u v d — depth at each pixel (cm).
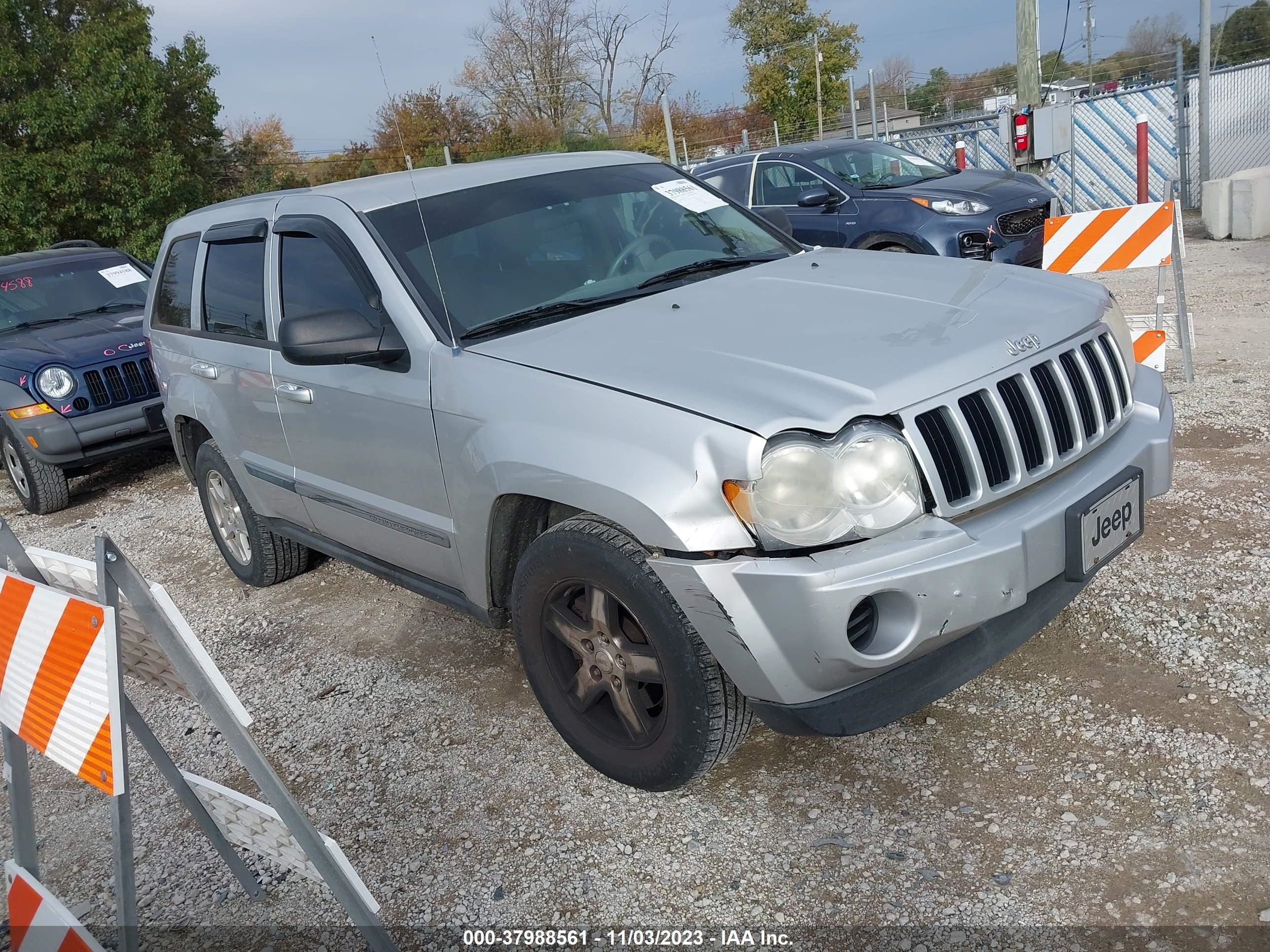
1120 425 298
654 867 269
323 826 310
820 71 4516
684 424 245
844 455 234
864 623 240
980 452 253
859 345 270
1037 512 254
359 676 407
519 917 258
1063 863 246
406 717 368
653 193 402
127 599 190
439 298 328
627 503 250
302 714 384
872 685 243
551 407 275
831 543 235
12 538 228
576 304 332
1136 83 2397
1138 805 261
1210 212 1238
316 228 374
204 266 464
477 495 300
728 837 275
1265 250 1088
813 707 243
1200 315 814
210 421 457
